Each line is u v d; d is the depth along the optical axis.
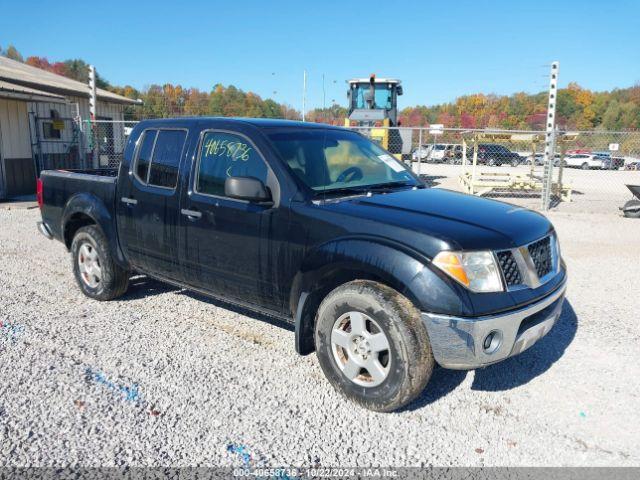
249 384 3.81
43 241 8.67
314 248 3.61
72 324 4.91
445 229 3.28
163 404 3.51
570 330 4.92
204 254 4.32
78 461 2.90
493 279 3.22
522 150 50.94
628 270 7.17
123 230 5.05
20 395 3.58
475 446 3.12
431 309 3.13
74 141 17.81
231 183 3.69
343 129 4.93
